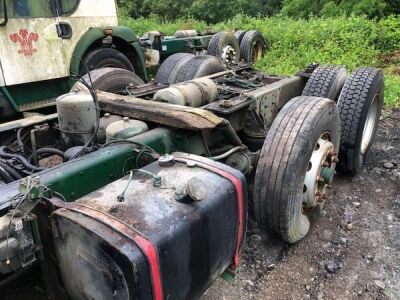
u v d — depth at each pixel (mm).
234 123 3264
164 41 8109
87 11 5777
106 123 2783
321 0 19078
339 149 3748
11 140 2896
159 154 2383
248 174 3105
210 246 1852
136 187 1860
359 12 15062
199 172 2016
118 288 1517
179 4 26594
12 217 1558
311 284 2686
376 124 4227
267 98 3594
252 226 3297
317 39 10547
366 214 3467
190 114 2672
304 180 2797
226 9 25891
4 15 4781
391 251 2982
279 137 2691
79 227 1552
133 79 4309
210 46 8430
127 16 24188
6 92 5047
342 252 2992
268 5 26312
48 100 5594
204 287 1903
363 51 9758
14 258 1615
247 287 2666
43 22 5258
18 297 2158
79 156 2342
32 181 1609
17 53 5059
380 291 2604
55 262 1788
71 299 1851
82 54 5746
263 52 10500
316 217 3230
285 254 2982
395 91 6980
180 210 1715
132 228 1550
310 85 4031
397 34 10227
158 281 1547
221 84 4109
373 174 4188
